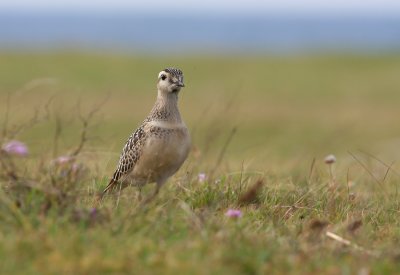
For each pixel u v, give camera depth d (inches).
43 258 343.3
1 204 387.2
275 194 499.2
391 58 2928.2
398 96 2128.4
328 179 566.6
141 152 486.9
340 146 1232.8
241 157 791.1
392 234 426.0
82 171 450.9
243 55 3356.3
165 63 2679.6
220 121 1037.8
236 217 421.1
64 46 3791.8
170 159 488.4
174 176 552.7
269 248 367.6
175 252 356.2
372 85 2331.4
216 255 350.3
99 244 358.0
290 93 2154.3
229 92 2076.8
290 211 467.2
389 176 668.7
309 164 717.3
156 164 487.5
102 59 2650.1
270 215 450.6
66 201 395.9
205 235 375.6
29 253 346.6
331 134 1397.6
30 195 397.7
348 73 2571.4
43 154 539.8
